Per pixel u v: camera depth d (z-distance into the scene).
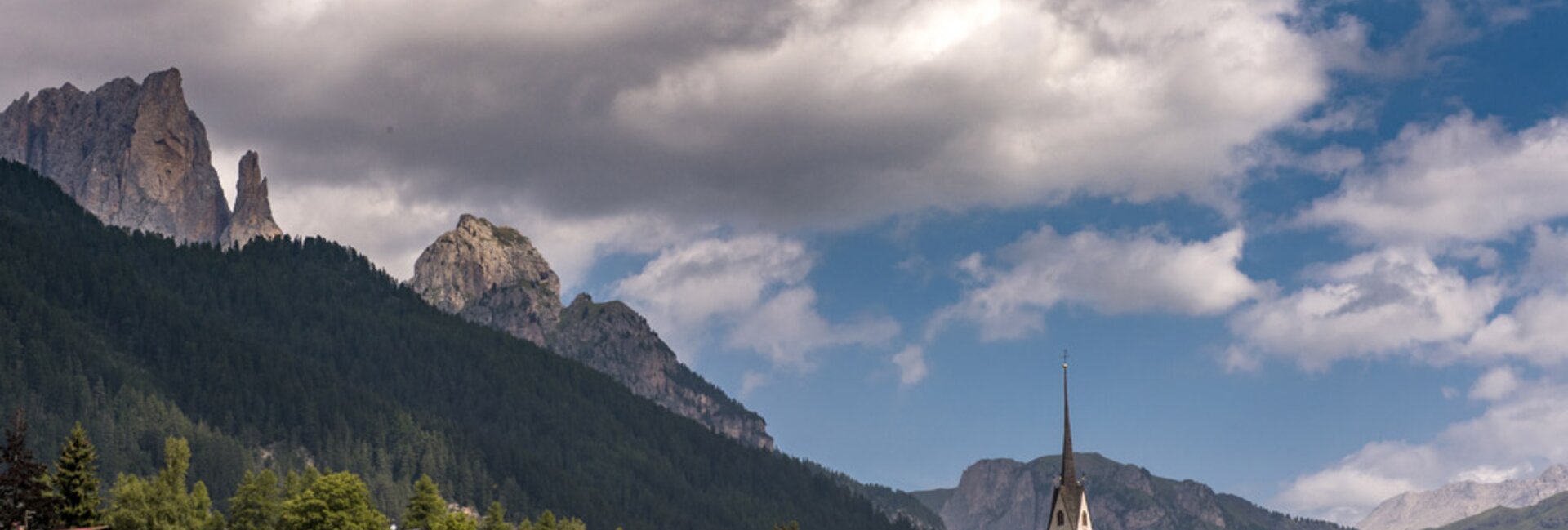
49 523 187.88
